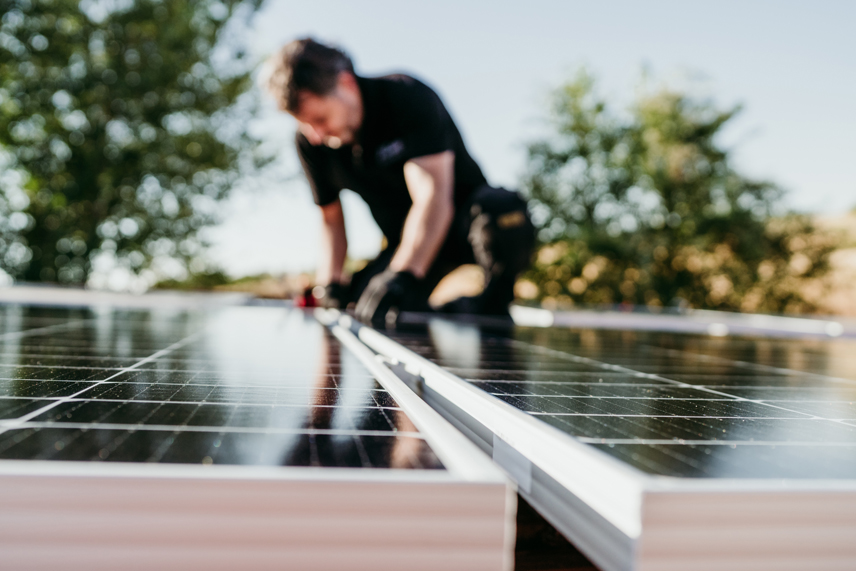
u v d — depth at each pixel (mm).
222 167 19109
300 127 4441
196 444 685
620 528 602
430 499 572
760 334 5211
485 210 4520
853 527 603
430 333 2766
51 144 18062
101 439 695
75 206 18266
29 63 17344
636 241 27000
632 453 745
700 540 575
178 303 4898
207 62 19125
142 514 547
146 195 19297
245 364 1491
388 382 1168
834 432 951
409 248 3521
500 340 2703
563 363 1879
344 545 563
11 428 741
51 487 541
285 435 746
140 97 17703
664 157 26734
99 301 4641
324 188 4715
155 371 1308
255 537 555
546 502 782
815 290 27656
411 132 3711
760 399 1301
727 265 27531
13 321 2611
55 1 17000
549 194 28531
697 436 872
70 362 1416
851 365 2398
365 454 673
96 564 541
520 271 4805
